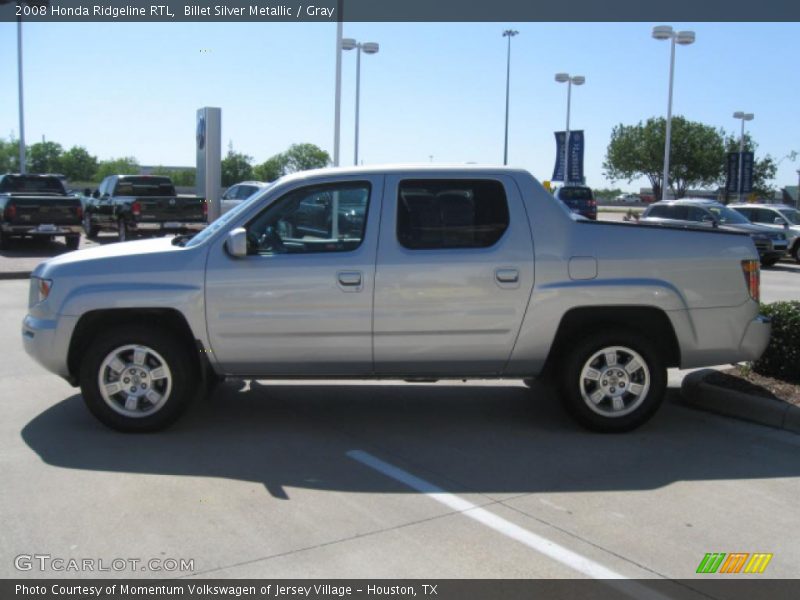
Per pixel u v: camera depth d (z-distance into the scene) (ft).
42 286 19.47
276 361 19.44
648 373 19.76
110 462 17.51
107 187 75.61
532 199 19.61
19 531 13.89
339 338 19.27
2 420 20.61
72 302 18.98
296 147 215.31
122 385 19.44
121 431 19.60
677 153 211.41
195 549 13.29
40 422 20.47
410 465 17.65
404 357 19.49
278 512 14.88
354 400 23.24
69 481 16.30
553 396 23.90
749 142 210.59
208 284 19.02
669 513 15.08
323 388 24.59
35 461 17.49
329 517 14.69
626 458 18.26
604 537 13.98
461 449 18.83
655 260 19.53
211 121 53.67
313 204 19.44
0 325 34.27
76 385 20.44
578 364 19.66
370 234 19.29
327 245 19.38
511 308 19.34
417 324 19.25
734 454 18.58
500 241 19.39
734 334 19.98
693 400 22.85
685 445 19.24
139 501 15.29
